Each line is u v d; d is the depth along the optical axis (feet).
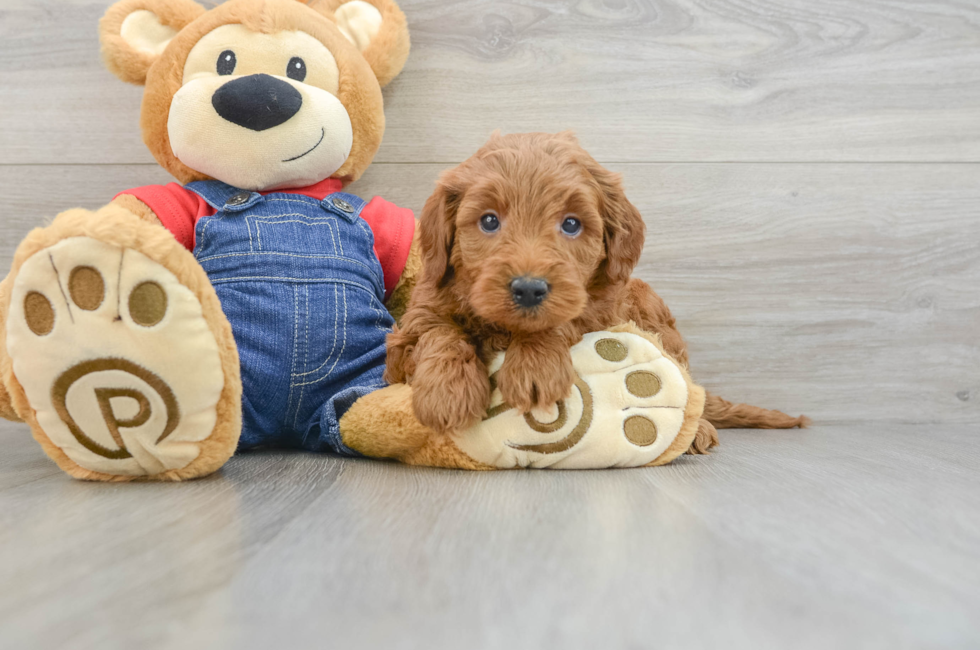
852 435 6.99
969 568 2.72
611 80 7.72
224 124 5.72
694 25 7.75
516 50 7.67
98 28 7.01
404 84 7.62
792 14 7.80
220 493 4.02
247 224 5.79
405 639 2.02
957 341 7.92
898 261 7.90
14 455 5.57
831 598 2.39
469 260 4.64
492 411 4.80
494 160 4.69
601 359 4.99
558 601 2.33
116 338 4.06
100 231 3.96
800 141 7.84
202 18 6.15
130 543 2.96
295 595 2.36
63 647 1.95
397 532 3.14
